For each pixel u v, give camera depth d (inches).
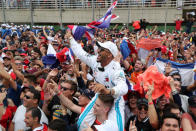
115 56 159.2
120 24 1131.9
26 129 189.2
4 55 309.3
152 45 301.1
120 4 1131.9
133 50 238.2
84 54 175.2
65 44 439.2
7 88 217.5
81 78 242.4
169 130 152.8
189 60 359.9
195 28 973.2
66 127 152.6
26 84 219.8
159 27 1097.4
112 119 152.3
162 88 187.6
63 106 189.0
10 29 731.4
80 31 190.1
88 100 185.0
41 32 709.3
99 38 510.9
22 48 496.1
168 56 382.9
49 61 303.9
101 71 161.5
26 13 1176.8
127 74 244.1
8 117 199.3
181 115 174.9
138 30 740.0
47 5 1200.2
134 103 198.4
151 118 168.6
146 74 189.5
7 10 1178.6
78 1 1116.5
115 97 147.3
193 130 154.8
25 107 195.9
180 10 1080.2
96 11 1125.7
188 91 238.8
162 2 1095.6
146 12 1112.2
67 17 1170.0
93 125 150.3
